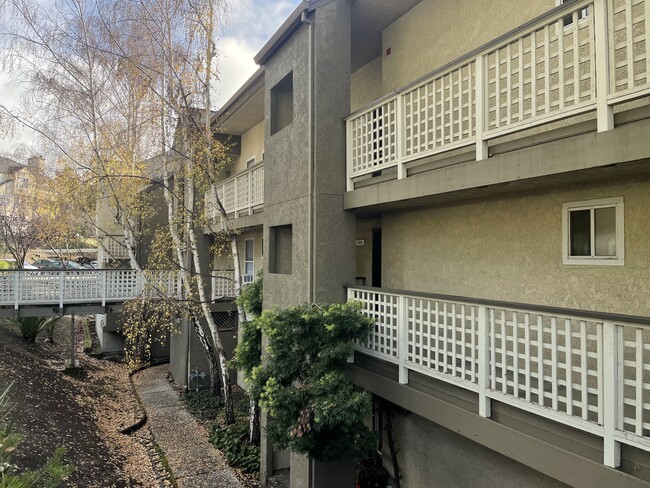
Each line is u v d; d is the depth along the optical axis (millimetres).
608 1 3422
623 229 4441
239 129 15703
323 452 5559
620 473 3057
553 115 3828
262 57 8445
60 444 8797
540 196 5273
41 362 15328
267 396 5516
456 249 6523
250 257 14820
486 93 4539
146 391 14531
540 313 3682
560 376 4703
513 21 5758
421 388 5168
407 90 5574
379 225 8711
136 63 9875
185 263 14039
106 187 12625
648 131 3180
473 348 4340
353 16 7910
